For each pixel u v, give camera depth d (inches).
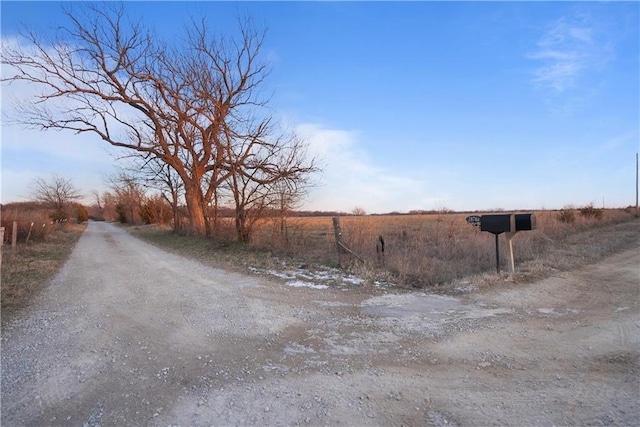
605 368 162.9
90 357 184.2
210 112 805.2
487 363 171.3
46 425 127.1
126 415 132.1
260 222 653.9
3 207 904.9
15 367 173.6
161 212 1859.0
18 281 375.6
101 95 856.3
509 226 363.9
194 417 129.9
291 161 665.0
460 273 381.1
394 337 207.0
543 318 238.5
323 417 128.5
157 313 260.7
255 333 215.9
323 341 202.2
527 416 127.1
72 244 904.9
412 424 124.0
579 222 1002.1
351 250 455.8
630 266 418.3
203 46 792.3
